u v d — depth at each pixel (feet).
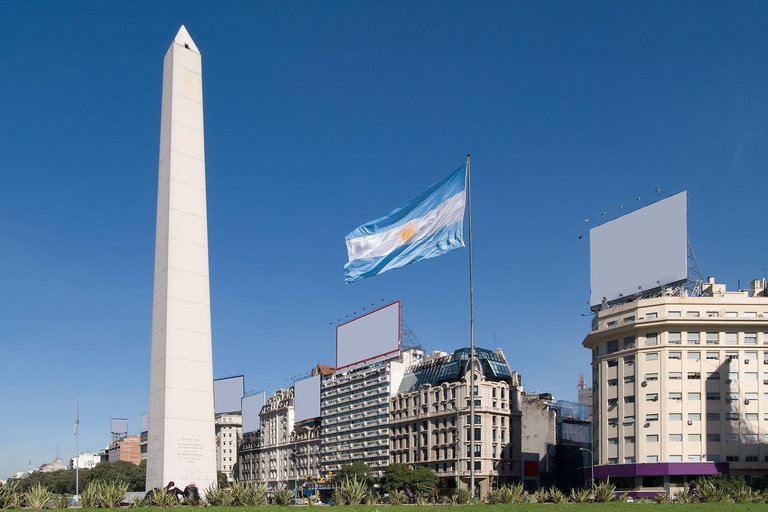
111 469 615.57
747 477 297.53
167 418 173.58
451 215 136.77
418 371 490.08
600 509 97.30
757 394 309.01
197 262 185.37
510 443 429.79
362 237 147.23
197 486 173.88
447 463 425.69
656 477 306.35
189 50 196.65
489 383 426.51
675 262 325.01
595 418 347.56
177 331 178.70
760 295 346.74
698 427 306.35
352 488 132.87
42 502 124.98
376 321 528.63
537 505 104.37
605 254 356.79
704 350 314.14
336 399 564.30
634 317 330.54
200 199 189.37
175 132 188.55
